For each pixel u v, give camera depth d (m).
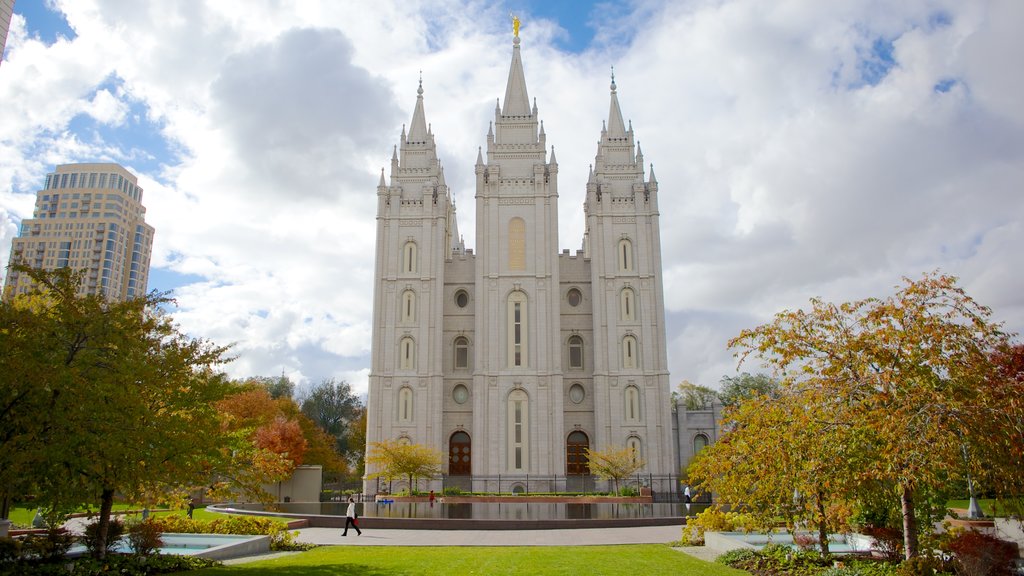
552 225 73.31
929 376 17.14
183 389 21.34
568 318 74.38
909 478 16.08
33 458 15.84
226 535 27.89
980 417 15.75
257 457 27.02
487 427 68.62
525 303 71.69
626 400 69.88
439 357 70.81
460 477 69.31
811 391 18.69
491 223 73.44
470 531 34.84
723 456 22.45
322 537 31.81
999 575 17.41
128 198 178.62
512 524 35.44
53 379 15.89
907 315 17.92
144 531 22.27
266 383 106.38
